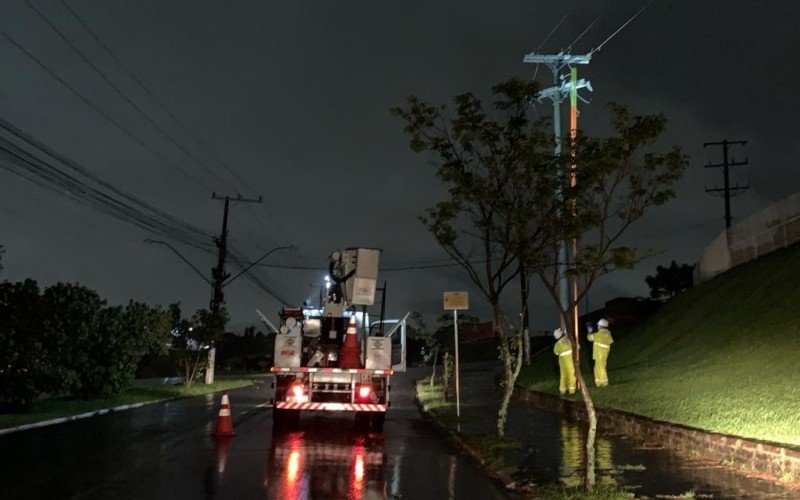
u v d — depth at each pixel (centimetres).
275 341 1670
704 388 1524
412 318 3120
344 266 1783
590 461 910
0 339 1828
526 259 1032
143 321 2667
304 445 1416
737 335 1883
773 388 1327
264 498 922
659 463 1103
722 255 2933
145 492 949
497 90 1108
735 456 1055
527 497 935
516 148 1074
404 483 1033
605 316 3862
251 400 2641
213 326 3456
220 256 3653
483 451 1248
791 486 917
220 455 1275
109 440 1468
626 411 1511
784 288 1969
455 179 1089
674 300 2933
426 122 1118
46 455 1262
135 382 3853
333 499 923
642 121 945
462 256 1316
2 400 1870
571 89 2531
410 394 3070
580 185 979
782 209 2553
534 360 3347
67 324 2166
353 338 1681
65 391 2222
